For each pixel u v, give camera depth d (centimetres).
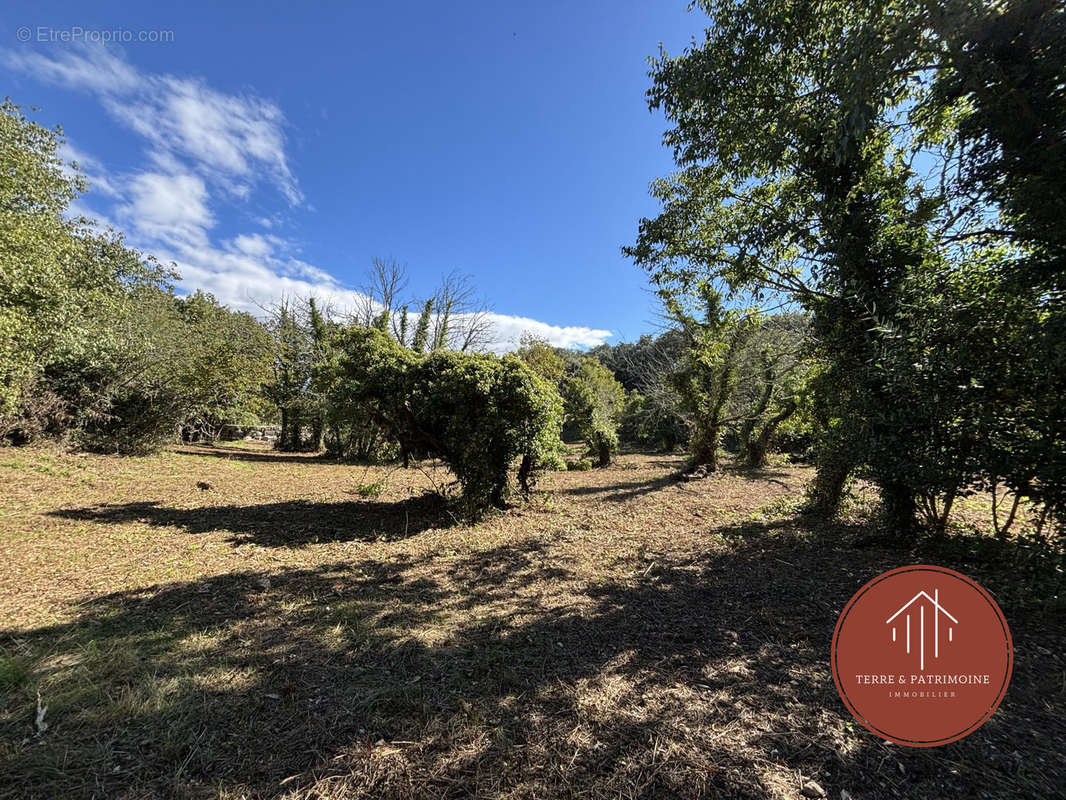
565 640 283
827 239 508
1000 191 364
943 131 438
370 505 747
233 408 1800
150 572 409
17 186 870
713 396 1170
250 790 161
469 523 616
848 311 487
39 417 998
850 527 551
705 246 722
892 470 416
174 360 1231
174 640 278
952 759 174
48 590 362
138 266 1812
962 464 362
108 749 180
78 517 604
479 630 298
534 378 662
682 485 1008
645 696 221
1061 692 215
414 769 172
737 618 315
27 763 171
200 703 212
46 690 219
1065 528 296
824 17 449
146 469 1027
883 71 346
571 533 571
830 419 611
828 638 281
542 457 680
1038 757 173
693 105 579
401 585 386
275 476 1105
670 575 411
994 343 345
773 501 780
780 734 191
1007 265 357
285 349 1875
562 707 212
